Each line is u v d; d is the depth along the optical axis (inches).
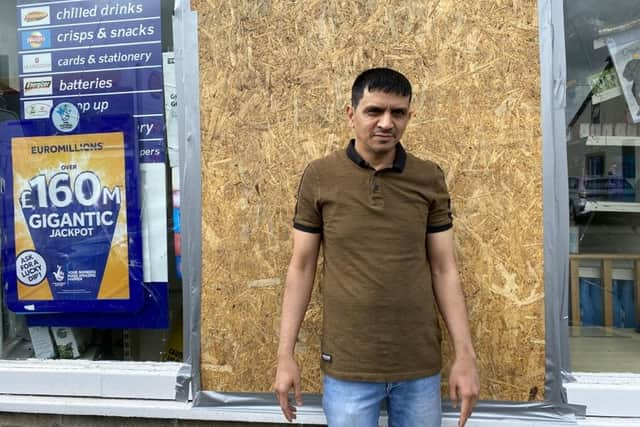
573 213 80.9
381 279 54.9
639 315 81.7
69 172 86.4
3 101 87.9
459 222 75.4
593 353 81.0
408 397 57.7
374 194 55.7
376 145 54.6
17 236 88.1
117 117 85.1
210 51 79.0
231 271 79.5
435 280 60.4
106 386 83.9
